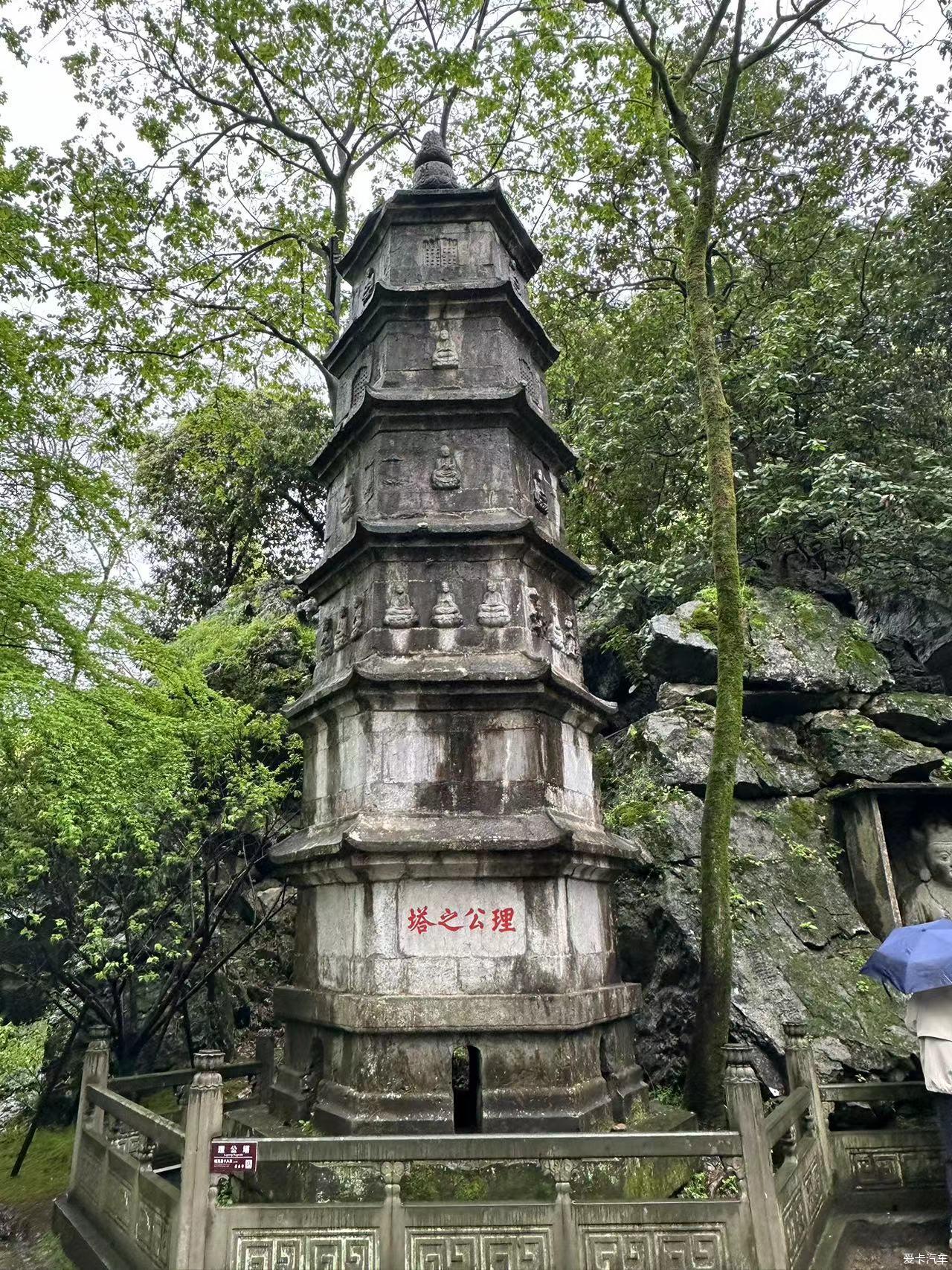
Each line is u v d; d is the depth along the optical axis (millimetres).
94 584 10797
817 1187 7723
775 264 19875
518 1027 7820
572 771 9773
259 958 15156
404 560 9609
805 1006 10234
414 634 9273
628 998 9289
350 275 12320
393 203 11000
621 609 16938
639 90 14875
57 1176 11188
